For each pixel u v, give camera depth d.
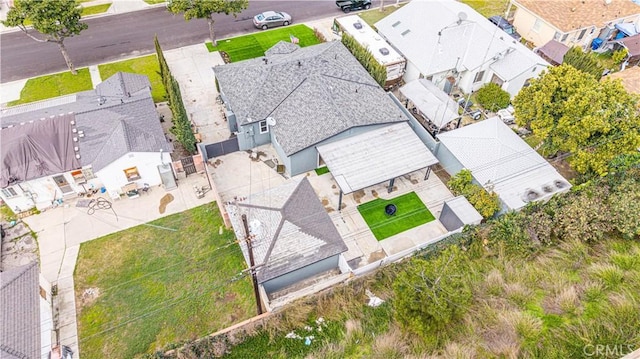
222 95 31.84
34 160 25.44
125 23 42.31
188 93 34.75
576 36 39.91
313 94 29.16
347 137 28.19
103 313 21.53
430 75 34.16
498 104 33.28
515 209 24.53
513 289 20.73
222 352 19.69
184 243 24.73
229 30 42.03
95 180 27.11
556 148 27.25
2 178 24.44
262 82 29.91
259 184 28.11
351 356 19.36
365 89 30.59
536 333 18.38
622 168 26.75
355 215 26.53
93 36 40.41
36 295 19.80
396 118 29.41
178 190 27.66
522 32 43.25
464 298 18.55
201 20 43.28
